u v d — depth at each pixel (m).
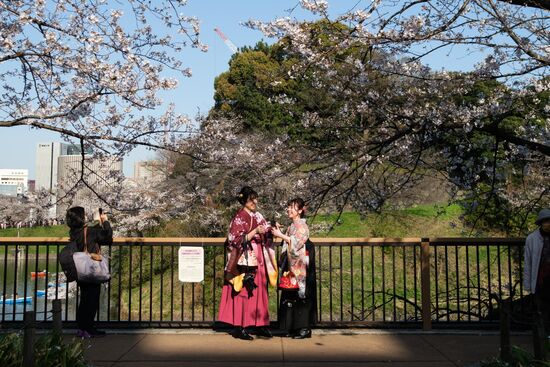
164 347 6.19
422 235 19.72
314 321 6.79
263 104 16.69
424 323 6.96
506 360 4.91
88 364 5.25
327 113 9.94
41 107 8.24
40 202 10.54
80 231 6.59
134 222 13.81
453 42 7.65
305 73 9.13
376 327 7.06
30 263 25.22
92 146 8.72
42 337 4.99
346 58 8.88
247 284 6.38
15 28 7.26
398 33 7.80
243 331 6.48
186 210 13.05
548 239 6.40
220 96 29.17
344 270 17.42
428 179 12.77
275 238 7.56
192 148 9.74
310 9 7.89
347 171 9.79
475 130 8.53
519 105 8.42
